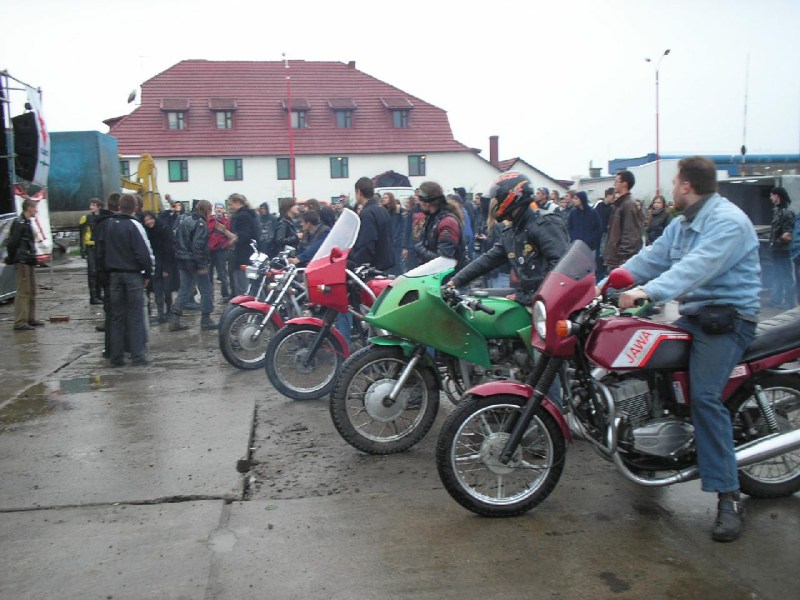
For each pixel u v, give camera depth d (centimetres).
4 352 851
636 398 371
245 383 684
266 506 402
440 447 379
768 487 402
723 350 360
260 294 828
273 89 4825
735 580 320
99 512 396
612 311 400
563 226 447
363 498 413
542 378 380
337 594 313
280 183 4638
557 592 313
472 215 1446
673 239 392
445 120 4928
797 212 1200
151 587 319
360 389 558
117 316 759
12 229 998
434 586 319
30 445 505
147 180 2028
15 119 1195
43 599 311
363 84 4959
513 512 384
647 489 422
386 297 460
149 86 4712
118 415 577
